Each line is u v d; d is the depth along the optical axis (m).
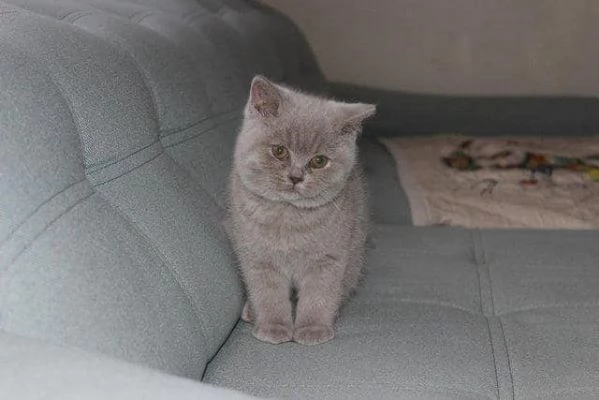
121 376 0.80
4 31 1.13
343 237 1.46
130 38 1.50
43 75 1.11
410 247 1.89
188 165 1.54
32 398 0.75
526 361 1.29
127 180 1.27
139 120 1.36
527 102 3.18
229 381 1.23
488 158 2.62
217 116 1.79
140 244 1.17
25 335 0.87
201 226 1.40
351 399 1.16
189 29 1.89
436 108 3.18
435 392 1.19
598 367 1.27
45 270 0.95
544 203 2.19
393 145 2.77
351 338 1.39
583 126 3.06
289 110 1.45
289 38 2.92
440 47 3.31
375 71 3.37
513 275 1.69
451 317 1.47
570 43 3.24
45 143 1.05
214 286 1.34
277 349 1.36
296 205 1.43
